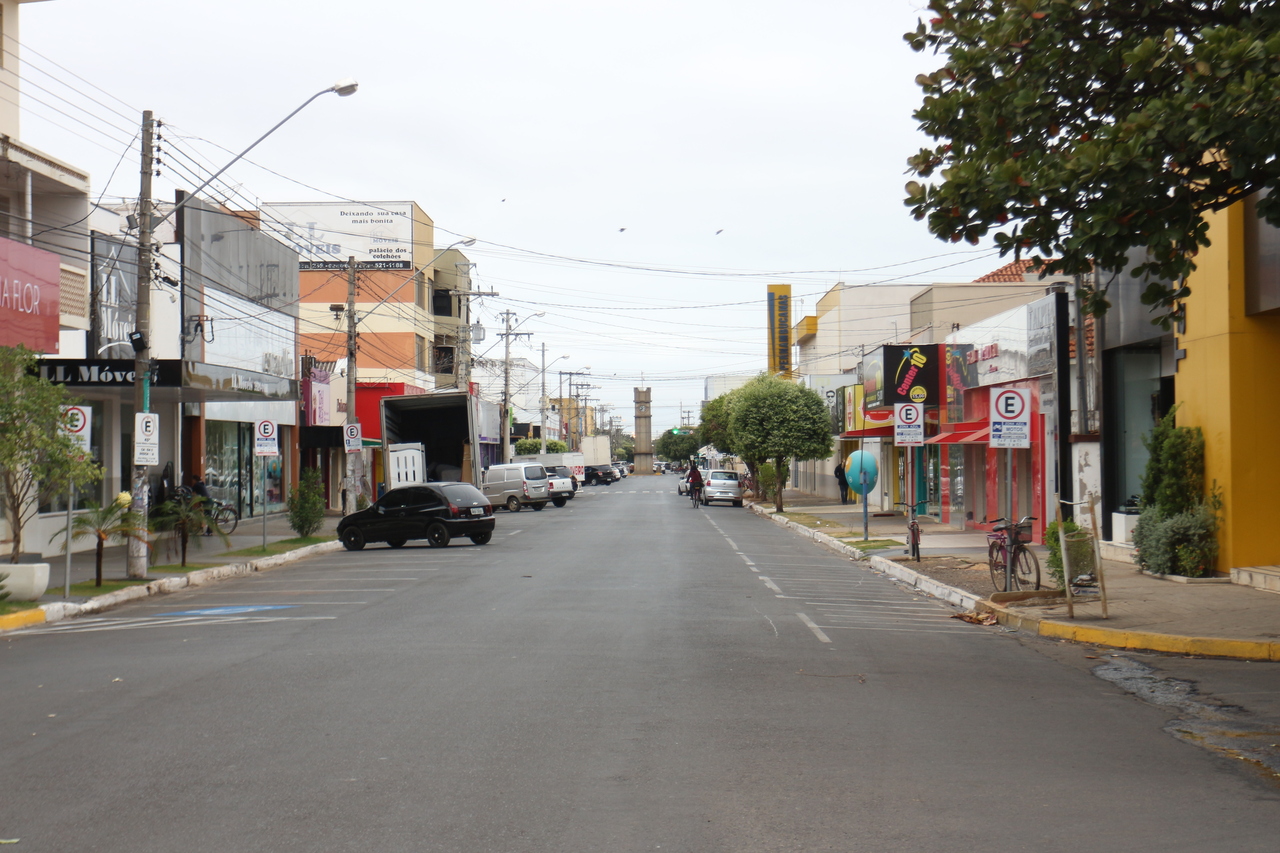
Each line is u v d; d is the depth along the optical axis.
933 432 37.12
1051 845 5.34
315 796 6.03
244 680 9.48
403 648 11.20
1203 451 16.91
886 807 5.92
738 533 32.97
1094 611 13.84
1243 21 9.72
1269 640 11.46
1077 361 21.69
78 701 8.68
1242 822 5.74
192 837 5.36
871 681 9.69
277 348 38.59
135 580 18.42
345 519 27.23
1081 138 10.45
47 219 24.91
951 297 44.38
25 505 17.19
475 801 5.95
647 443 167.12
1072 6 10.10
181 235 29.70
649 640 11.78
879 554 23.70
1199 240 9.46
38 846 5.23
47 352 21.73
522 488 48.97
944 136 11.32
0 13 23.00
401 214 61.66
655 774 6.50
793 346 81.88
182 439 31.53
